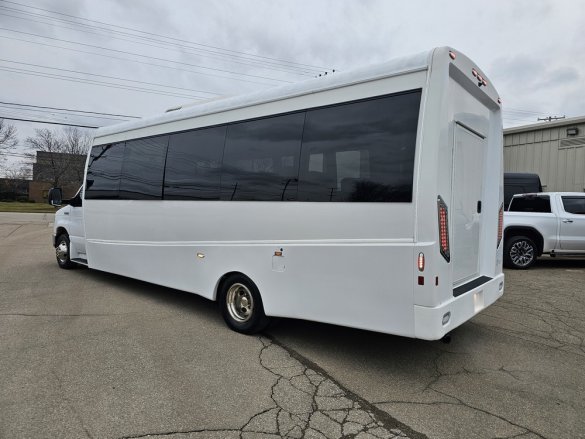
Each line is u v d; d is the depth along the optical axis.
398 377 3.75
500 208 4.89
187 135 5.45
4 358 4.02
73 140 52.44
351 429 2.92
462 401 3.34
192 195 5.28
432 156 3.32
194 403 3.24
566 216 9.12
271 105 4.48
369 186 3.64
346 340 4.63
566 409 3.23
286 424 2.97
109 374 3.71
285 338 4.68
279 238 4.29
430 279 3.30
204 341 4.56
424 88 3.42
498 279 4.70
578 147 12.98
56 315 5.43
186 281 5.44
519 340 4.74
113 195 6.70
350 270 3.74
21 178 54.38
